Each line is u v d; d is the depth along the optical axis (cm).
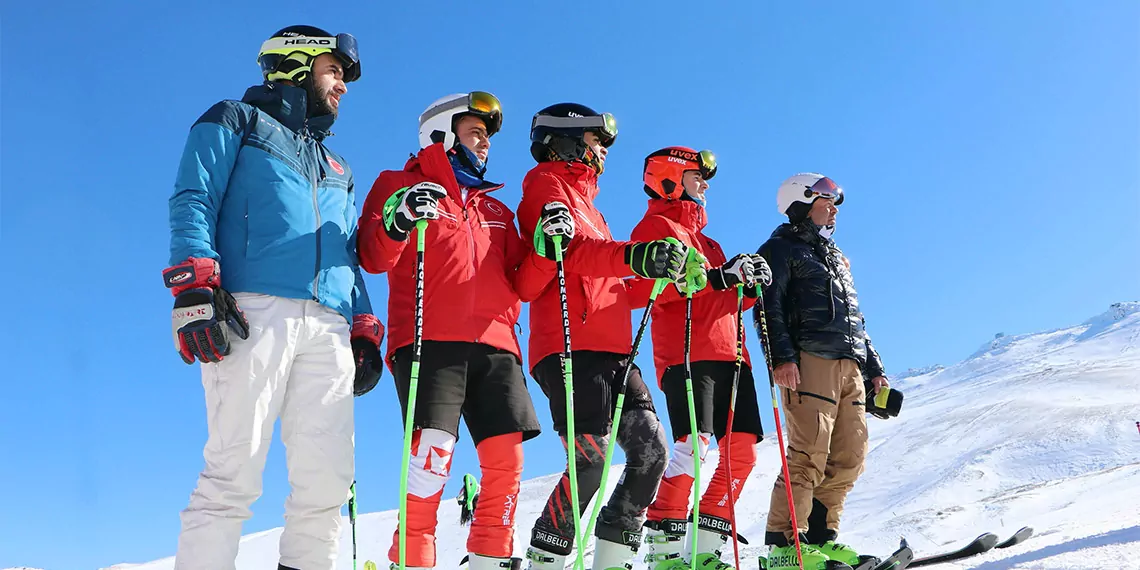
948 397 13525
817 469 485
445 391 350
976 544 532
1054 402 10094
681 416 465
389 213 339
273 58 347
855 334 506
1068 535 504
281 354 308
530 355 423
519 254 408
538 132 445
